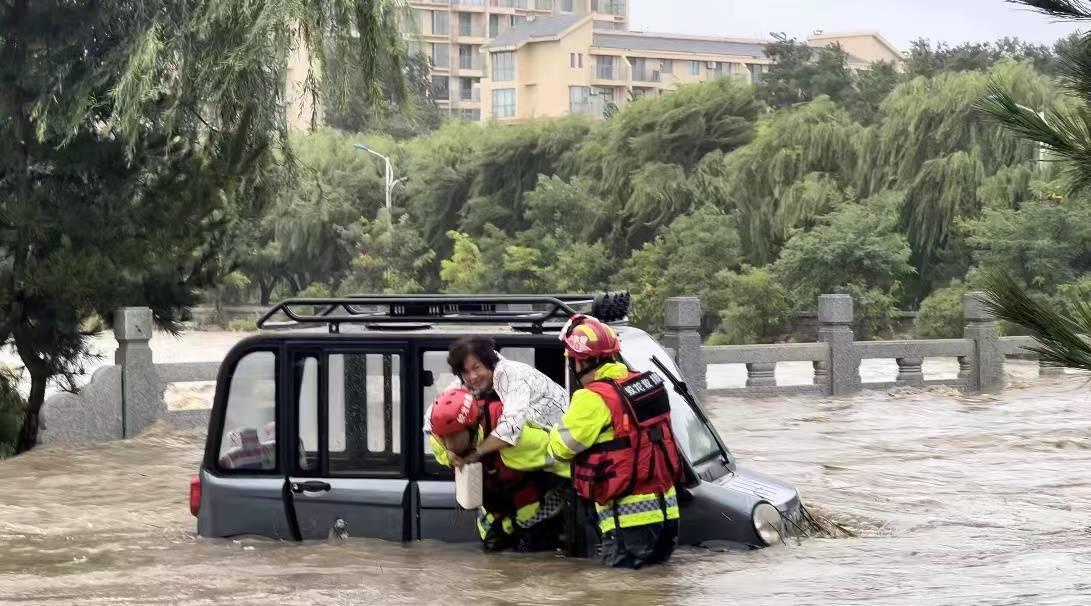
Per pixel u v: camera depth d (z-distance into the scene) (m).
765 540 7.29
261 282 69.88
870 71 66.81
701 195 53.09
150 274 15.82
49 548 8.23
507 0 128.12
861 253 40.97
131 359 14.45
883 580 6.82
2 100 15.46
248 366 7.74
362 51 16.02
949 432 14.83
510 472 7.07
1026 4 4.16
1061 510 9.63
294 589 6.70
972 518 9.23
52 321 15.65
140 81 14.85
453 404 6.82
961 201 41.56
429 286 67.38
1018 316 4.02
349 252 67.06
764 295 42.66
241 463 7.78
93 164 15.76
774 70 75.25
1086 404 17.95
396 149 73.44
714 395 18.72
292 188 17.67
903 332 41.81
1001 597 6.45
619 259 56.31
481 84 117.12
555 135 63.06
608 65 113.31
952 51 71.25
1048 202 36.16
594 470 6.76
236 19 15.20
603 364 6.81
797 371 30.22
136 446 13.79
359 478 7.55
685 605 6.23
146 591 6.80
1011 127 4.27
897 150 43.91
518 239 58.69
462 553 7.34
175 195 15.85
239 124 16.27
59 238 15.51
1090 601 6.32
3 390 15.98
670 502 6.89
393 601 6.41
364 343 7.54
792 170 46.59
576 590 6.53
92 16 15.71
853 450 13.30
